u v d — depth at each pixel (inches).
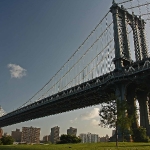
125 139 2262.6
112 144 1611.7
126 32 3142.2
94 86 3009.4
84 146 1449.3
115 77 2696.9
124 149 1146.0
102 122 1520.7
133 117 1784.0
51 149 1179.9
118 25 3149.6
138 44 3353.8
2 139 2723.9
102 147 1322.6
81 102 3602.4
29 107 4493.1
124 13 3314.5
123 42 3083.2
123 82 2677.2
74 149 1184.2
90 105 3750.0
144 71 2479.1
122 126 1513.3
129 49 3006.9
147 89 2888.8
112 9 3277.6
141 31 3582.7
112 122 1491.1
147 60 2551.7
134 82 2667.3
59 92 3855.8
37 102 4421.8
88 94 3201.3
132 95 2925.7
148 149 1143.6
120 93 2667.3
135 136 2386.8
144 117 2920.8
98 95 3174.2
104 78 3048.7
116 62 2898.6
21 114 4847.4
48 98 4116.6
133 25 3467.0
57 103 3764.8
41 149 1167.6
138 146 1413.6
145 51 3437.5
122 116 1520.7
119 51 2923.2
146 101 2994.6
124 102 1604.3
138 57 3267.7
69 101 3604.8
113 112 1519.4
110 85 2797.7
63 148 1273.4
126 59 2893.7
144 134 2394.2
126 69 2748.5
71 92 3422.7
